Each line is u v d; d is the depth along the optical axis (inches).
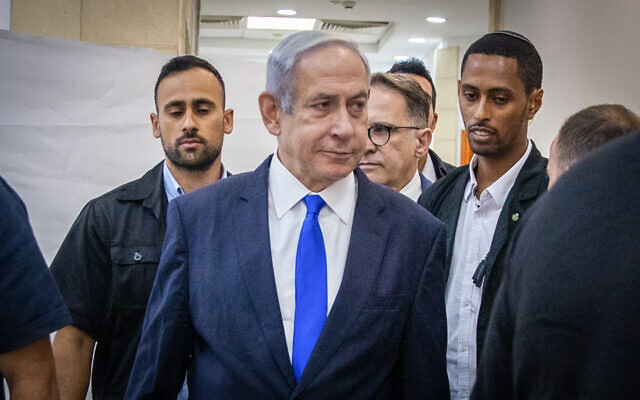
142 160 101.8
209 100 80.6
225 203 57.8
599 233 24.8
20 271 50.2
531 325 26.2
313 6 259.9
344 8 261.4
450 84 311.3
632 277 23.6
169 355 55.4
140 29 126.2
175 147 80.4
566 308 25.0
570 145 52.1
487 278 67.9
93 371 78.0
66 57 99.6
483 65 71.6
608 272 24.2
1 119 97.6
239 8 265.1
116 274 76.4
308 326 53.4
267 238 55.4
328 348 52.1
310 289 54.4
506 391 30.3
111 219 78.4
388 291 54.4
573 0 150.9
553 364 25.2
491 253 68.5
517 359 27.1
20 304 49.9
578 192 26.0
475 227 73.8
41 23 123.9
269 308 53.2
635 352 23.2
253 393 52.1
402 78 94.6
